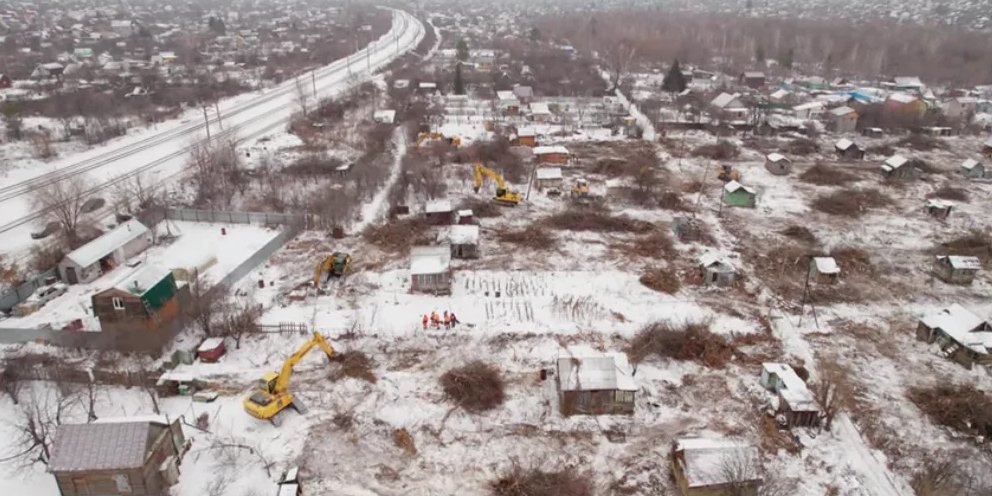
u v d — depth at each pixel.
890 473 34.56
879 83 150.25
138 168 81.12
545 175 78.38
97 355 42.72
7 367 39.47
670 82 138.12
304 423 37.09
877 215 72.69
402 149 94.12
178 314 46.91
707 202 76.00
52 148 86.75
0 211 66.38
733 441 34.78
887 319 50.59
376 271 56.34
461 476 33.84
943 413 39.09
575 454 35.53
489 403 39.31
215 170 77.25
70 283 53.47
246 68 160.25
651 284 54.69
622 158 92.94
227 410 37.97
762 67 166.88
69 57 164.50
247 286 52.81
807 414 37.75
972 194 79.88
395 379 41.41
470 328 47.28
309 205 69.56
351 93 127.31
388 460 34.78
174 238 62.66
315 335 41.19
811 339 47.53
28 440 34.47
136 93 121.94
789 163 87.31
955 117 116.00
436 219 67.44
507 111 120.19
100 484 30.17
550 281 55.09
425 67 164.50
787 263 59.62
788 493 32.69
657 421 38.31
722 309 51.25
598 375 38.53
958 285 56.47
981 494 32.06
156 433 31.66
